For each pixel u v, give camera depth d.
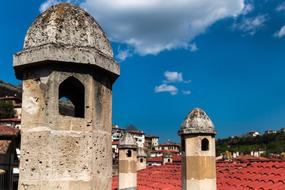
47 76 5.73
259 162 14.83
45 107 5.68
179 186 14.51
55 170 5.50
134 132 83.00
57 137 5.58
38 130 5.68
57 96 5.70
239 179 12.99
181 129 11.91
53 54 5.60
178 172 18.19
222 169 15.55
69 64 5.73
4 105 62.47
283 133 80.81
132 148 16.39
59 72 5.72
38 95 5.80
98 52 5.86
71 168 5.55
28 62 5.77
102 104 6.09
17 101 66.50
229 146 85.38
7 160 13.20
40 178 5.51
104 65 5.95
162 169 20.66
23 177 5.70
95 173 5.73
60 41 5.72
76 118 5.71
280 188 10.29
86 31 5.91
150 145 92.25
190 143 11.66
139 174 21.09
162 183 16.41
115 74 6.27
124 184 16.11
